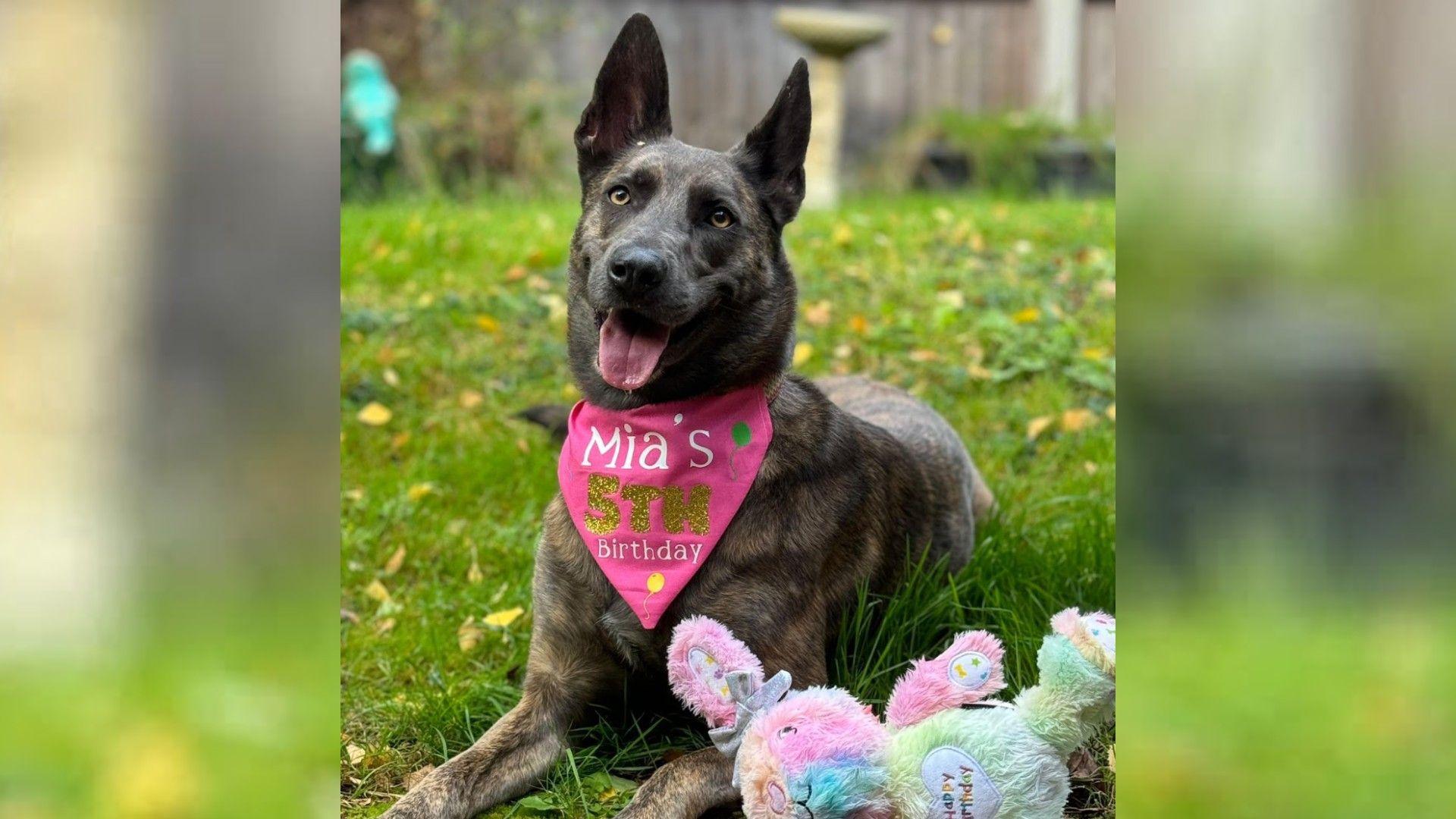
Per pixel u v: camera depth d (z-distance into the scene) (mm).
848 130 5477
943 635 1461
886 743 1115
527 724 1315
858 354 2262
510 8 4977
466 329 2336
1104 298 2453
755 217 1379
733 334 1353
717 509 1301
